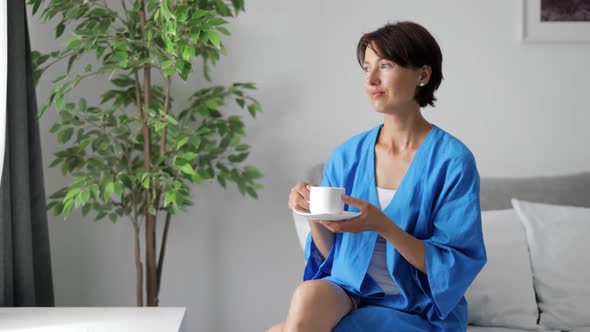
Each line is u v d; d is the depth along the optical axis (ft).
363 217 4.67
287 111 8.34
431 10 8.30
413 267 5.03
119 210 7.55
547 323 6.43
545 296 6.54
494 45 8.35
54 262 8.27
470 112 8.38
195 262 8.42
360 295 5.11
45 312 6.27
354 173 5.57
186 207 8.37
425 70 5.27
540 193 7.38
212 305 8.45
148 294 7.48
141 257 8.34
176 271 8.41
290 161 8.37
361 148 5.62
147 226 7.45
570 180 7.51
